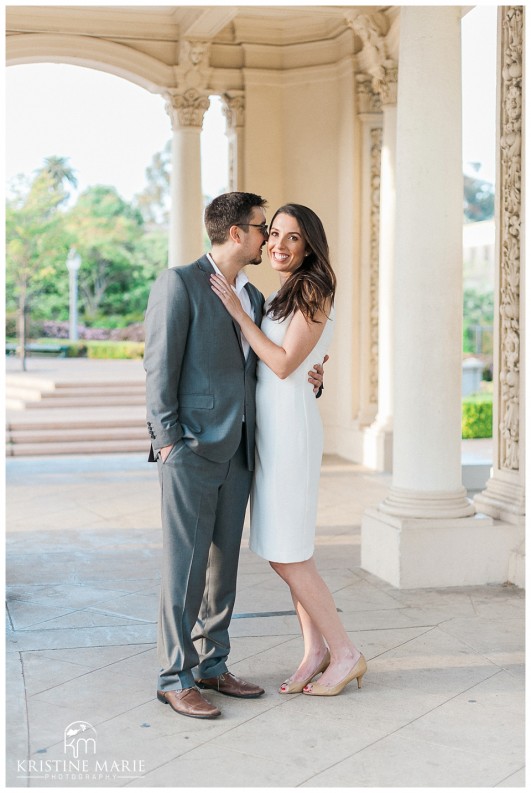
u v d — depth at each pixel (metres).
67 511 8.16
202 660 3.95
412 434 5.75
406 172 5.67
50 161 40.97
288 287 3.79
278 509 3.84
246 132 11.44
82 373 17.47
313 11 9.69
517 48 5.93
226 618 3.94
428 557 5.61
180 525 3.70
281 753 3.38
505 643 4.61
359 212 10.91
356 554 6.49
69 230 40.22
